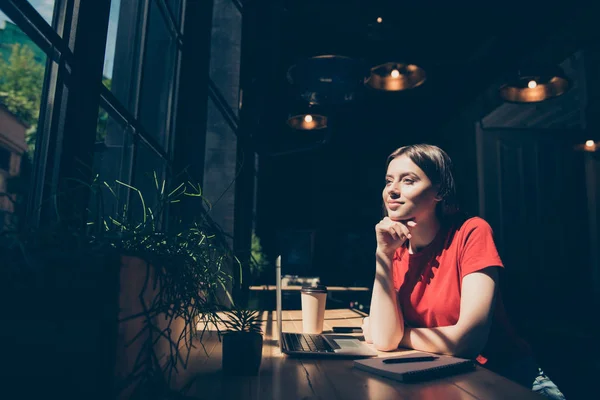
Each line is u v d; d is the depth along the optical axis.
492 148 5.73
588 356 3.16
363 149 7.47
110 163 1.54
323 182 7.39
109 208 1.02
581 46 4.45
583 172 5.21
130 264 0.63
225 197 2.64
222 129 2.73
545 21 3.88
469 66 5.68
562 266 5.18
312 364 1.04
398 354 1.16
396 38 4.44
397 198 1.29
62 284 0.60
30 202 0.95
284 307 2.44
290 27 4.46
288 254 3.69
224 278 1.05
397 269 1.45
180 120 2.20
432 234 1.35
